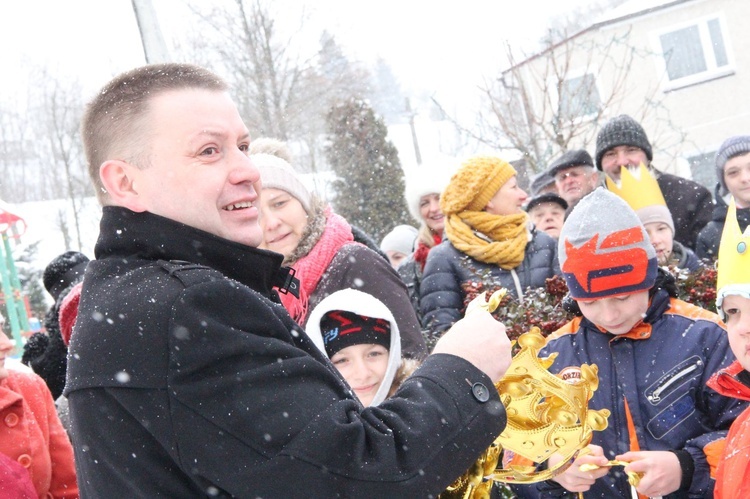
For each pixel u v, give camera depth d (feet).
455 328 5.78
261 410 5.04
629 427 9.02
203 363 5.08
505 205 14.49
